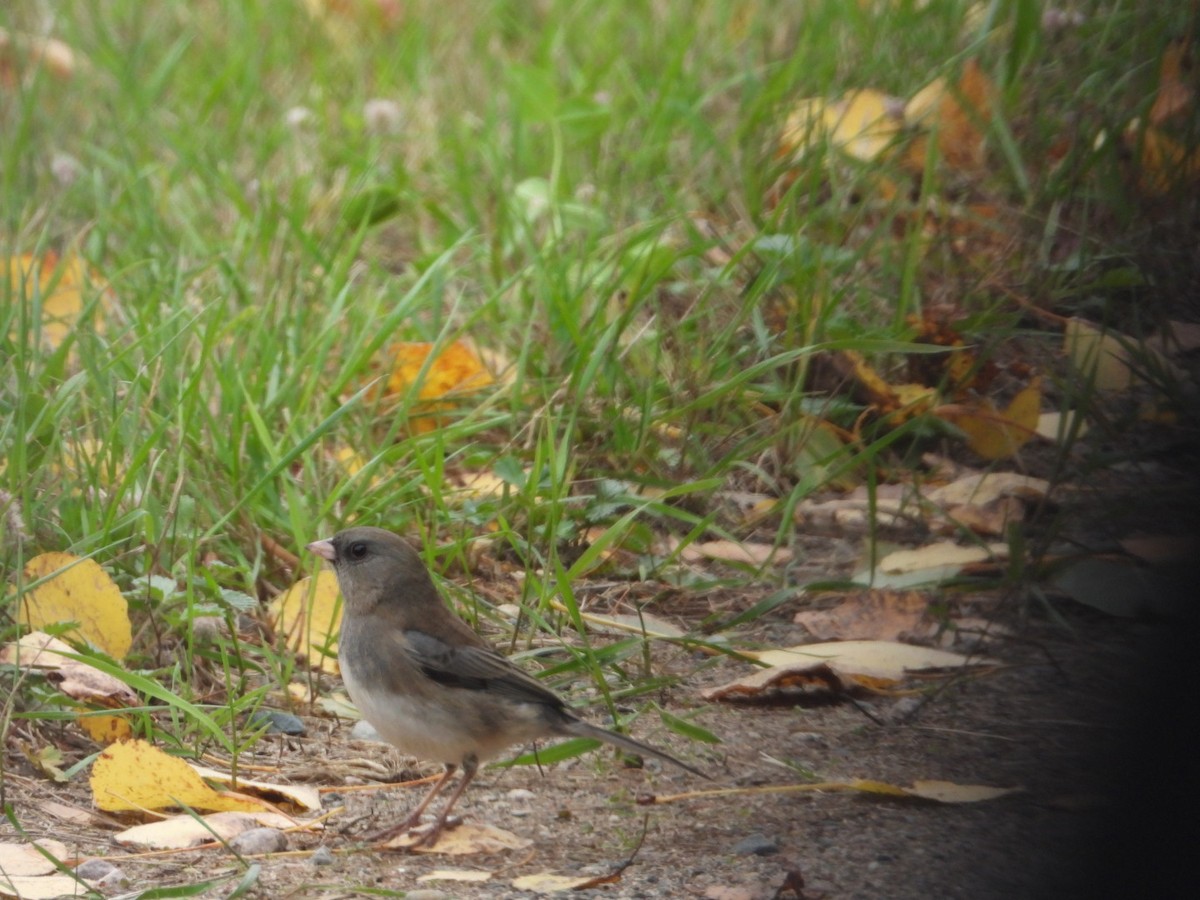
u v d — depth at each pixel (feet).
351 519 31.65
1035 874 21.67
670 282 39.60
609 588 31.73
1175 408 33.68
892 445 35.88
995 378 36.88
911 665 28.73
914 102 44.24
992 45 45.42
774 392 35.35
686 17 55.93
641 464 34.06
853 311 37.88
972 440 35.27
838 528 33.50
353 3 60.59
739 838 23.08
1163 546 31.01
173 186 45.83
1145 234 37.58
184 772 23.30
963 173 41.83
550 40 54.03
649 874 21.85
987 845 22.62
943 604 30.07
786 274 37.45
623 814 24.21
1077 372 34.71
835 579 31.89
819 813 23.85
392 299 40.34
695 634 30.42
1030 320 38.01
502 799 24.90
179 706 24.50
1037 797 24.16
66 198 44.93
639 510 29.55
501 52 56.80
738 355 35.35
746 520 33.76
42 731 25.54
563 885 21.34
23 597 26.63
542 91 46.03
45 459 29.53
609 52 53.98
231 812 23.45
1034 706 27.35
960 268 38.86
